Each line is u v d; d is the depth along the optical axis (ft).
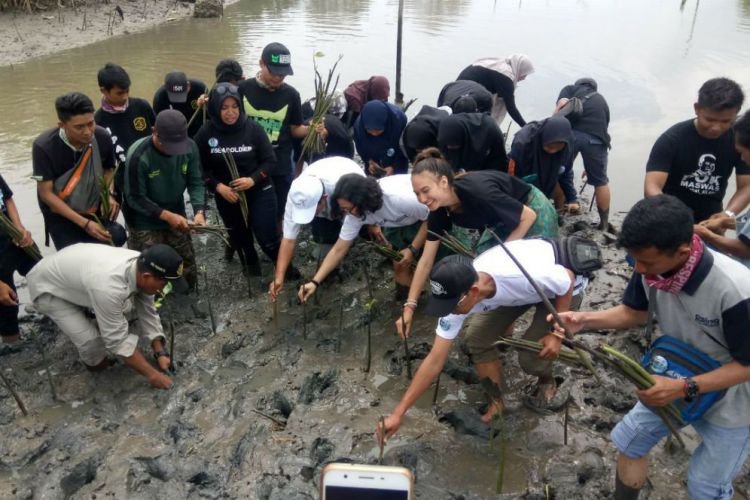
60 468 12.46
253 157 17.78
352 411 13.88
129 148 17.84
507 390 14.51
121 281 13.38
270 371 15.35
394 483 8.06
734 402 9.12
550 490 11.90
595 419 13.60
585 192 26.30
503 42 44.01
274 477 12.06
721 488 9.70
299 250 21.01
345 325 17.06
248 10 56.44
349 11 55.57
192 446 13.03
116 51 41.86
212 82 35.55
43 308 14.19
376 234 17.93
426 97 34.01
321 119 20.04
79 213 16.22
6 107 31.71
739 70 37.14
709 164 14.52
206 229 17.29
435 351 11.50
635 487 10.94
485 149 17.63
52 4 49.49
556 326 10.32
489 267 11.75
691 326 9.15
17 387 14.84
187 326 17.11
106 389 14.80
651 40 44.37
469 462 12.57
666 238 8.09
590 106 21.99
